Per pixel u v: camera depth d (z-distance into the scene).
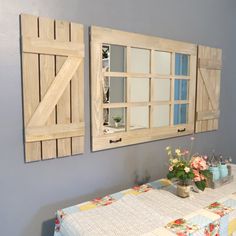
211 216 1.29
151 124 1.95
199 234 1.15
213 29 2.44
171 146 2.17
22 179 1.41
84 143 1.63
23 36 1.32
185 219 1.26
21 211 1.42
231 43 2.68
